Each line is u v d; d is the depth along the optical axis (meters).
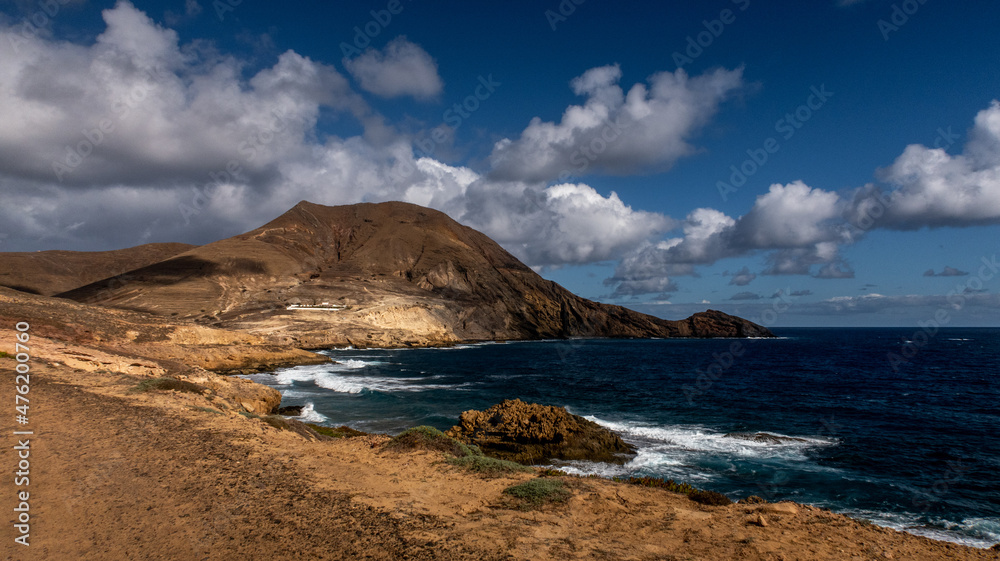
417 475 9.12
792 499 14.85
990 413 31.14
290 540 6.11
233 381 28.44
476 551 5.79
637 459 18.61
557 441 19.36
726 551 5.92
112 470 8.83
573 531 6.51
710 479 16.50
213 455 10.07
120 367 25.41
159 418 13.46
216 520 6.74
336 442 12.12
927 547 6.48
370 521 6.72
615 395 38.75
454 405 31.86
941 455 20.23
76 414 13.25
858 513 13.78
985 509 14.13
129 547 5.90
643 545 6.08
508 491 8.09
